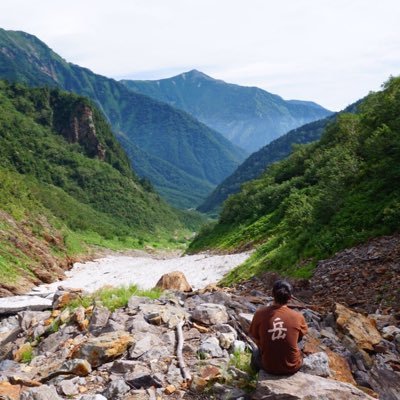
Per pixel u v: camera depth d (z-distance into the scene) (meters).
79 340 8.37
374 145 26.77
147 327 8.29
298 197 39.41
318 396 5.13
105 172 153.88
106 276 46.41
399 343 8.45
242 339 7.88
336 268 17.88
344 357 7.36
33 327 10.25
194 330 8.26
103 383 6.70
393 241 17.42
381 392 6.79
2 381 6.89
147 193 175.38
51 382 6.86
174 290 11.15
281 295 5.60
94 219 112.69
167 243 123.62
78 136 170.38
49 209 88.12
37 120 165.12
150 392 6.11
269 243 31.05
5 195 61.25
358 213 22.17
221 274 33.00
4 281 35.06
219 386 5.98
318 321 9.11
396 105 31.47
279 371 5.49
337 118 56.72
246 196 63.28
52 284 41.19
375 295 13.59
